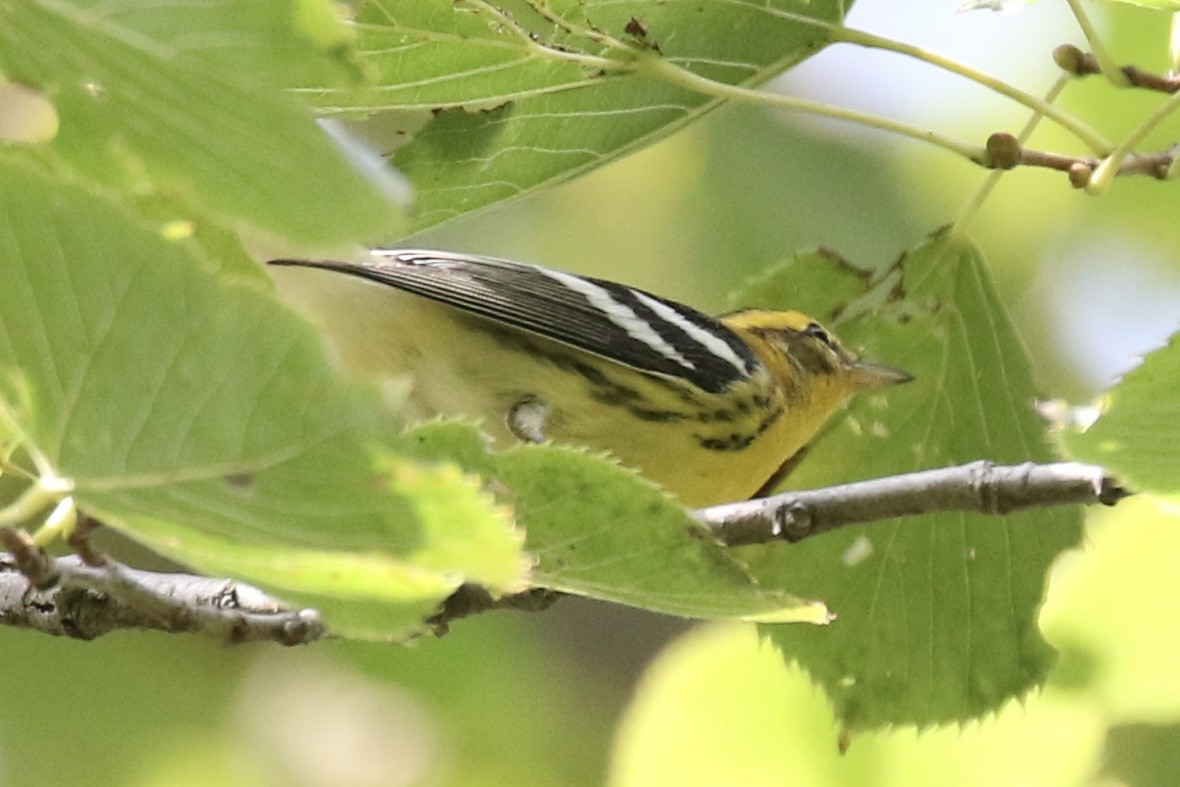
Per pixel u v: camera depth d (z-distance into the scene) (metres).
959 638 10.41
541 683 15.52
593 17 7.53
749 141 13.94
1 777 13.85
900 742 12.20
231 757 14.34
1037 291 14.26
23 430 4.11
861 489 8.27
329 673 14.87
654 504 5.85
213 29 4.02
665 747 12.39
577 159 8.44
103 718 14.10
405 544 4.23
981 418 10.21
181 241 3.90
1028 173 13.81
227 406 3.99
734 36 7.98
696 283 13.95
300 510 4.15
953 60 8.11
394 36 7.25
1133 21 12.59
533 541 5.99
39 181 3.82
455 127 8.21
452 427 5.80
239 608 8.29
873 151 13.77
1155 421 5.85
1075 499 7.96
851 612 10.42
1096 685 11.66
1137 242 14.11
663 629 16.41
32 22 4.12
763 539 8.29
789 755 12.26
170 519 4.23
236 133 4.23
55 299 3.90
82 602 7.95
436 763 14.77
